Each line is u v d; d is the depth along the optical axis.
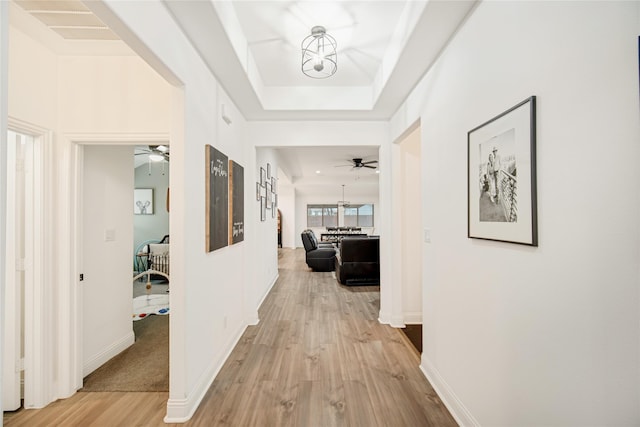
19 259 1.97
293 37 2.32
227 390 2.11
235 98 2.83
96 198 2.49
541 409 1.14
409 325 3.41
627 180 0.83
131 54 2.20
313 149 5.98
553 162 1.07
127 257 2.88
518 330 1.27
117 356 2.67
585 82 0.95
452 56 1.86
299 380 2.23
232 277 2.85
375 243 5.35
